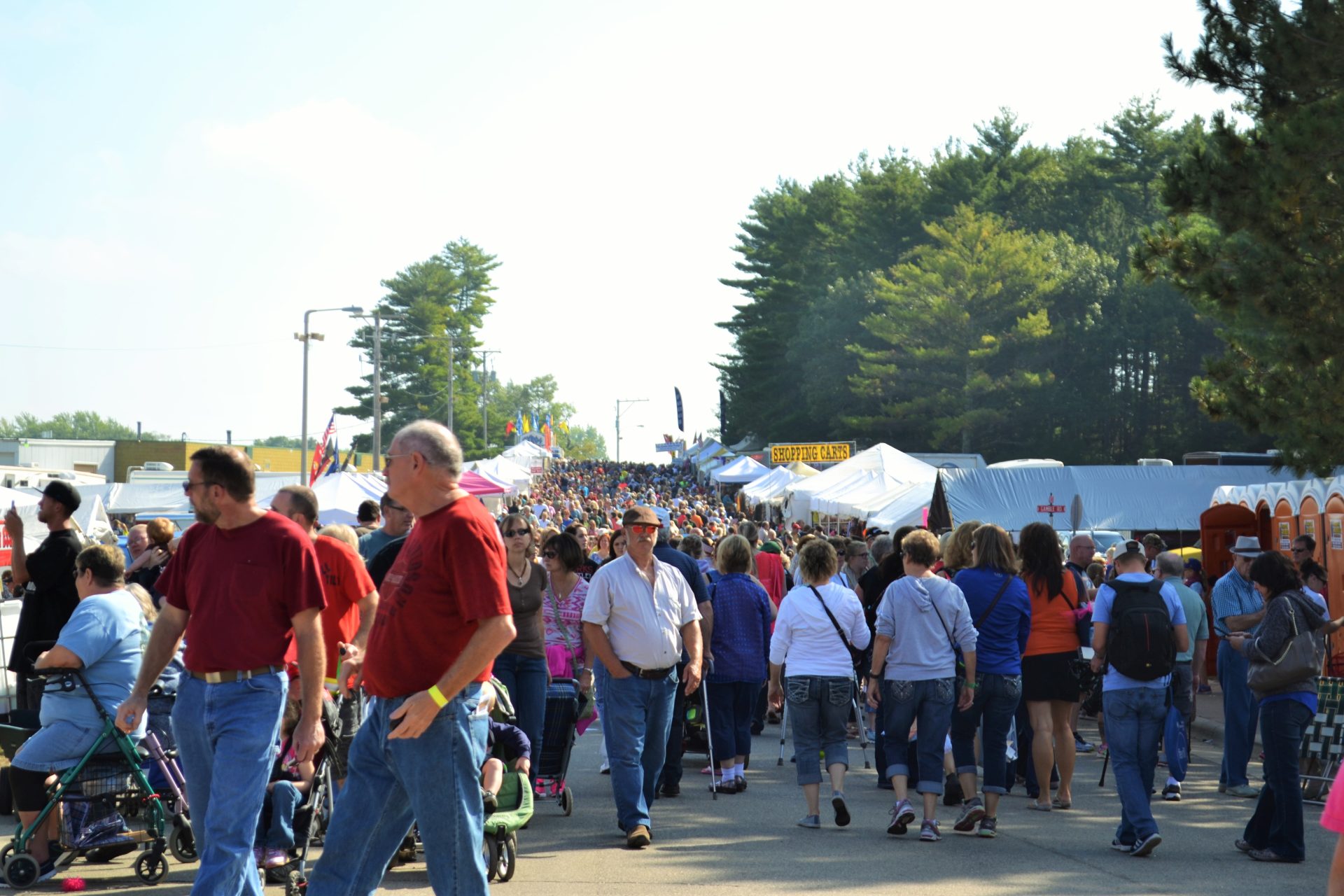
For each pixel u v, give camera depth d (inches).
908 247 4340.6
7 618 629.9
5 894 360.8
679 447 5999.0
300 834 364.8
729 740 550.3
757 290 5374.0
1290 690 428.8
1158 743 446.0
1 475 1414.9
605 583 437.7
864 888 374.9
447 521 249.6
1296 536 879.1
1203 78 740.0
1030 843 450.0
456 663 245.8
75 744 368.2
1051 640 512.4
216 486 283.3
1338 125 674.8
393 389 6870.1
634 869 397.7
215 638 282.2
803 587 478.3
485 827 373.7
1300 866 418.0
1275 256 716.0
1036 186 4318.4
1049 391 3558.1
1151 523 1262.3
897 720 456.1
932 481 1449.3
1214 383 813.2
